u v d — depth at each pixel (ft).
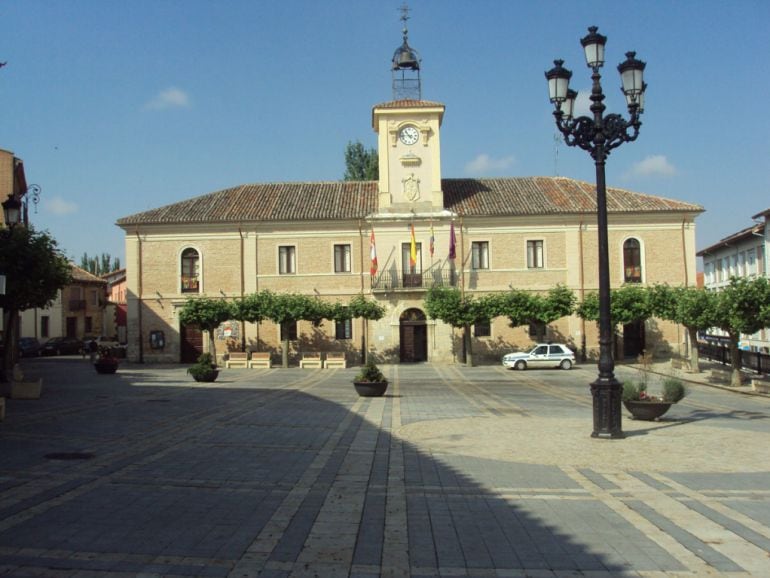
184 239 139.64
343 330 138.72
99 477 31.71
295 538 22.68
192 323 127.95
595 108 43.29
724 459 36.29
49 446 39.86
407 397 75.00
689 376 103.30
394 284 137.59
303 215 138.51
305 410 60.54
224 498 28.07
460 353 137.08
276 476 32.40
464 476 32.40
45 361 147.33
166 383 90.22
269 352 138.21
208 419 53.26
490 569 19.89
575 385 93.81
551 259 137.69
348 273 138.41
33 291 75.00
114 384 87.30
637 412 52.34
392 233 138.31
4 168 118.21
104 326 227.20
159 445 40.83
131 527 23.77
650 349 136.26
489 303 125.39
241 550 21.40
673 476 32.24
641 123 42.96
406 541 22.41
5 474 32.12
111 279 255.91
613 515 25.54
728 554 21.08
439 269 137.49
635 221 137.49
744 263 155.43
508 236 138.21
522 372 117.60
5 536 22.63
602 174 43.29
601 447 39.96
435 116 140.26
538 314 124.77
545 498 28.17
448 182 152.25
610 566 20.11
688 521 24.68
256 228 139.13
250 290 138.51
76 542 22.04
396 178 139.85
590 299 126.62
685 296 107.86
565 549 21.62
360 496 28.53
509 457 37.11
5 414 53.67
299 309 125.08
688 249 137.18
